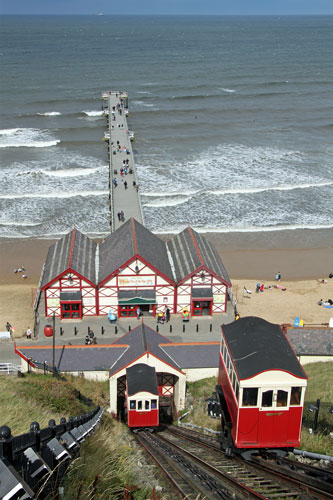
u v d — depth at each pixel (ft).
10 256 212.64
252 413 64.08
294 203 267.80
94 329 147.13
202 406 105.29
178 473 57.62
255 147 354.74
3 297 180.55
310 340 122.72
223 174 301.43
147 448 71.00
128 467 52.95
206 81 606.14
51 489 37.22
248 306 177.99
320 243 231.30
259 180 294.25
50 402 80.18
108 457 51.39
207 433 86.33
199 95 521.65
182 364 114.93
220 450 70.33
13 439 31.78
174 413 108.17
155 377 97.45
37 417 66.23
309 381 106.32
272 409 64.13
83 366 114.21
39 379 101.81
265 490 53.16
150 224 240.53
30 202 259.60
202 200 266.57
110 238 174.50
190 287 152.76
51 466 38.63
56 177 290.76
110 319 149.59
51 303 150.71
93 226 238.07
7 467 28.32
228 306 162.50
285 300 184.03
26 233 231.71
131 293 150.61
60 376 110.63
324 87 580.71
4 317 164.04
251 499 49.75
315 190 283.38
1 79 599.98
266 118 437.99
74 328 147.23
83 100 492.54
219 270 157.79
